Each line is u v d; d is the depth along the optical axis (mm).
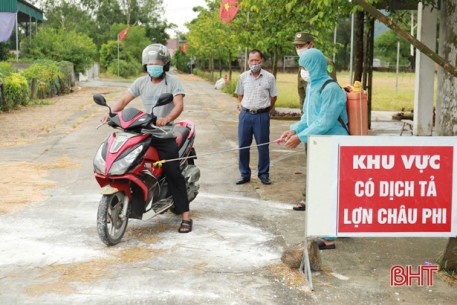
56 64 32375
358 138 4641
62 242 5730
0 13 33594
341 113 5426
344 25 63844
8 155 10617
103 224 5445
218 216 6750
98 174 5562
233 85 31047
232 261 5254
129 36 68562
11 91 20297
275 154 11070
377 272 5039
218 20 31422
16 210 6844
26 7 42812
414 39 4586
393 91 31531
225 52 35125
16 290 4562
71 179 8602
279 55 18312
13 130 14422
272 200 7523
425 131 13344
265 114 8266
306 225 4711
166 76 6348
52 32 41281
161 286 4664
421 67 13164
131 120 5648
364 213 4723
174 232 6137
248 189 8148
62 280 4770
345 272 5027
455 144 4711
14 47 46406
